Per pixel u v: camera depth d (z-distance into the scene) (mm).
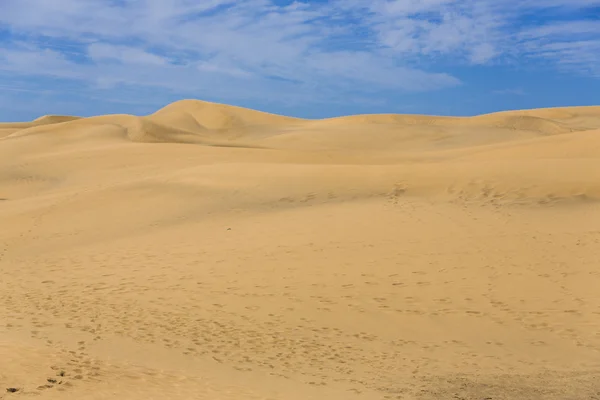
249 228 19469
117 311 13000
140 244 18906
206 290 14164
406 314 12531
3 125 112000
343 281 14312
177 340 11273
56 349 9789
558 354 10609
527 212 19141
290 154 42750
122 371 8633
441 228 17828
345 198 22453
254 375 9414
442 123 85438
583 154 31516
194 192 25375
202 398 7504
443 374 9680
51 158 44906
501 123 83688
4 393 6832
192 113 93000
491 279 14047
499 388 8852
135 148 46219
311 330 11859
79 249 19234
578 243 15969
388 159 42719
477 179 22547
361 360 10414
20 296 14344
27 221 24094
